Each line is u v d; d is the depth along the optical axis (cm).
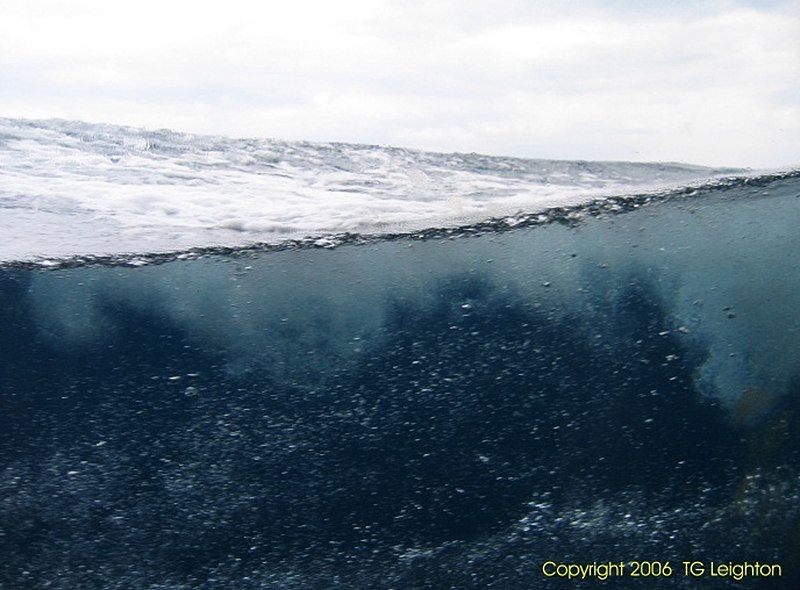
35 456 381
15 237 543
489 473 377
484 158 773
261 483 371
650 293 492
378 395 422
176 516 355
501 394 423
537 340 459
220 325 466
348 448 391
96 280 498
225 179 685
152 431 398
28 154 714
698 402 416
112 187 648
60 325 460
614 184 681
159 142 771
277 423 405
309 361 443
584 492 367
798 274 502
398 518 354
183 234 561
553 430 401
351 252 539
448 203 630
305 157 756
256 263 524
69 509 357
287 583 329
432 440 395
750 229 552
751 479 370
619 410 413
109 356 441
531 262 525
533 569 332
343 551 341
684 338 459
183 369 436
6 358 436
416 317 476
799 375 430
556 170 733
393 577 331
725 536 344
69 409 408
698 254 527
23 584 326
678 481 371
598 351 451
